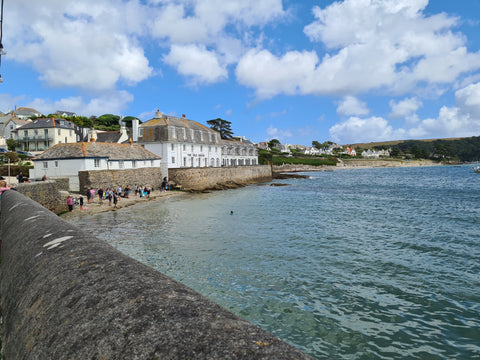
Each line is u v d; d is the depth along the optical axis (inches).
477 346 307.9
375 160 7628.0
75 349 64.2
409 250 624.4
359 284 457.1
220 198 1579.7
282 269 518.6
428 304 393.7
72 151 1499.8
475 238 718.5
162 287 80.1
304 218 990.4
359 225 877.2
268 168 3181.6
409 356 296.4
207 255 593.3
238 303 401.1
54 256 120.7
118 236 746.2
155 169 1921.8
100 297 78.5
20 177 1296.8
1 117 3875.5
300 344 316.8
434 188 2133.4
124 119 4475.9
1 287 163.5
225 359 46.5
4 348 107.4
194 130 2443.4
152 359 50.4
